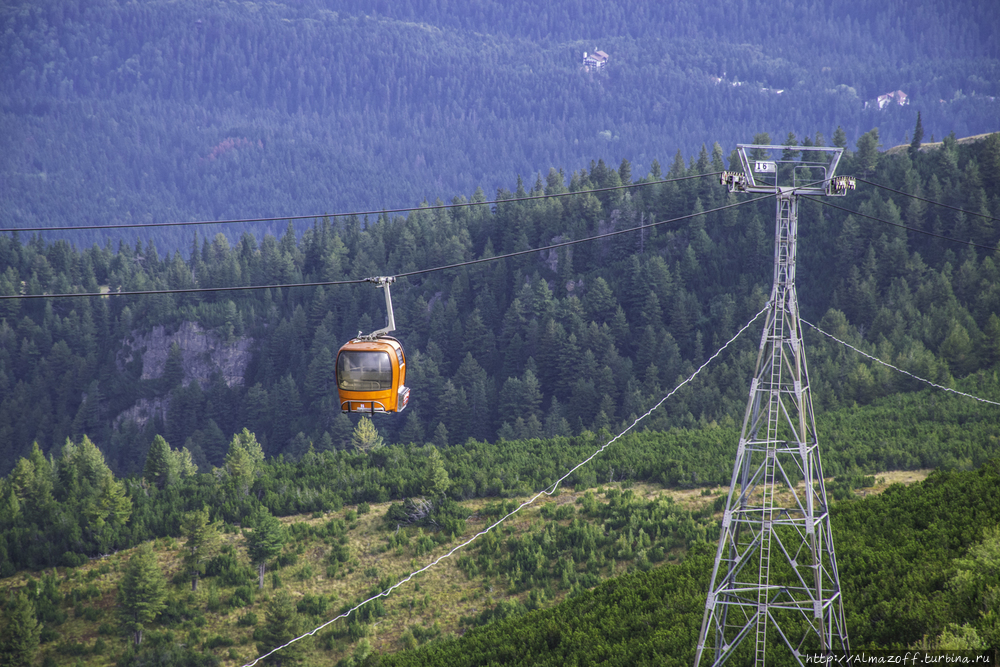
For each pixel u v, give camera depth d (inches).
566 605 1942.7
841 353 4512.8
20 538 2979.8
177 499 3213.6
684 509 2524.6
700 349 6176.2
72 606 2600.9
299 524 2849.4
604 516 2578.7
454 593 2369.6
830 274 6250.0
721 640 1259.8
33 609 2469.2
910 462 2603.3
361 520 2871.6
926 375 3796.8
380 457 3528.5
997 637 1071.0
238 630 2401.6
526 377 6215.6
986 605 1182.3
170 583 2623.0
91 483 4242.1
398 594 2423.7
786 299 1168.8
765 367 1181.7
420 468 3307.1
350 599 2439.7
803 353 1178.0
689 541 2256.4
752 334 6038.4
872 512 1884.8
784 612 1448.1
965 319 4542.3
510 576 2357.3
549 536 2488.9
